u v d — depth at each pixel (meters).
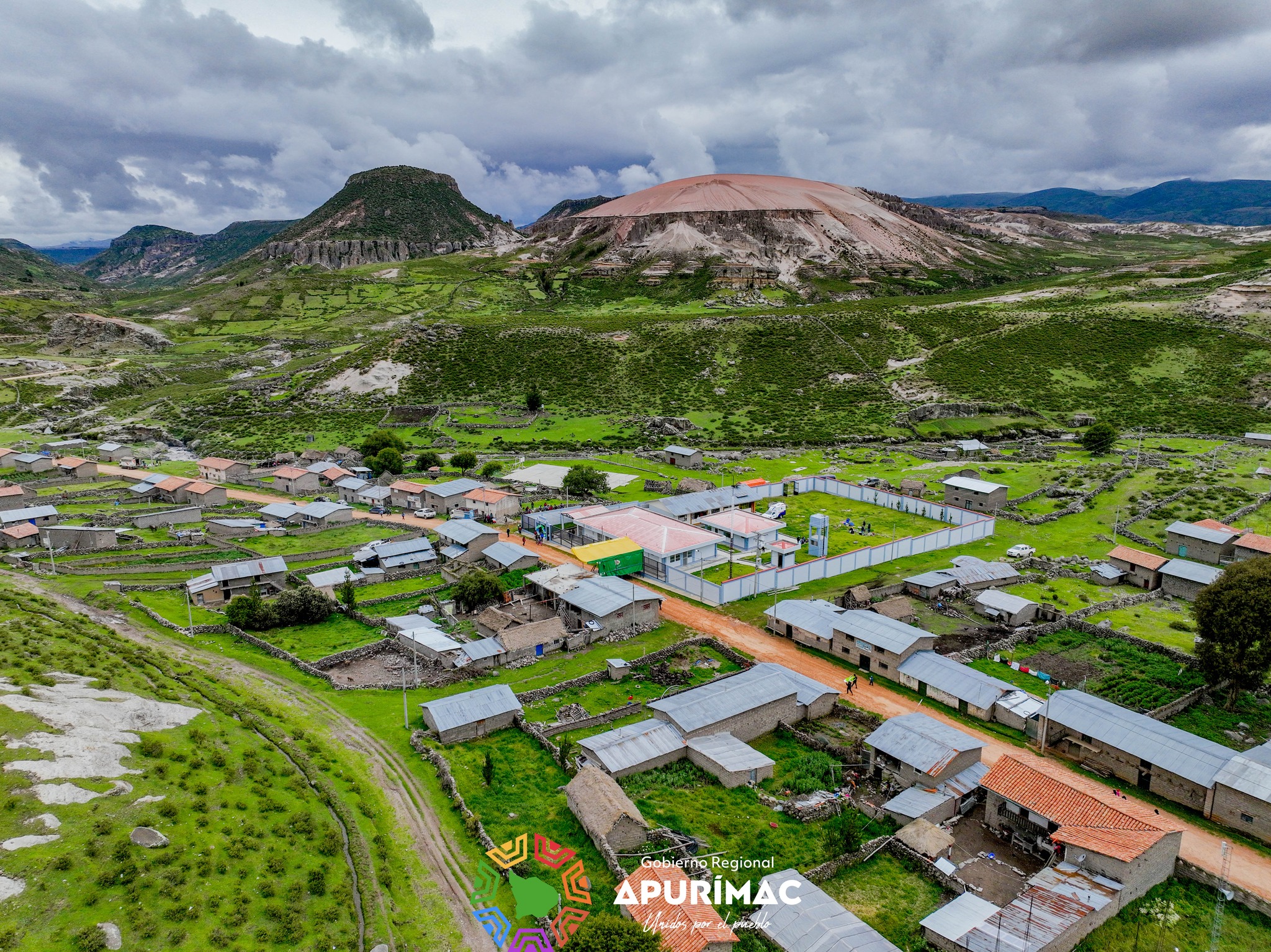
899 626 74.62
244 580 88.25
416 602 89.62
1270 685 69.00
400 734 59.88
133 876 38.19
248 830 43.84
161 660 65.81
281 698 64.31
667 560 98.50
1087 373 198.62
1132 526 112.31
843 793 53.84
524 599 89.62
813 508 129.12
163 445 181.25
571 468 151.62
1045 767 57.97
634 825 47.09
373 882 42.53
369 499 134.00
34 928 34.06
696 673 72.50
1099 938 41.16
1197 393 181.12
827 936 38.97
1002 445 166.50
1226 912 43.56
